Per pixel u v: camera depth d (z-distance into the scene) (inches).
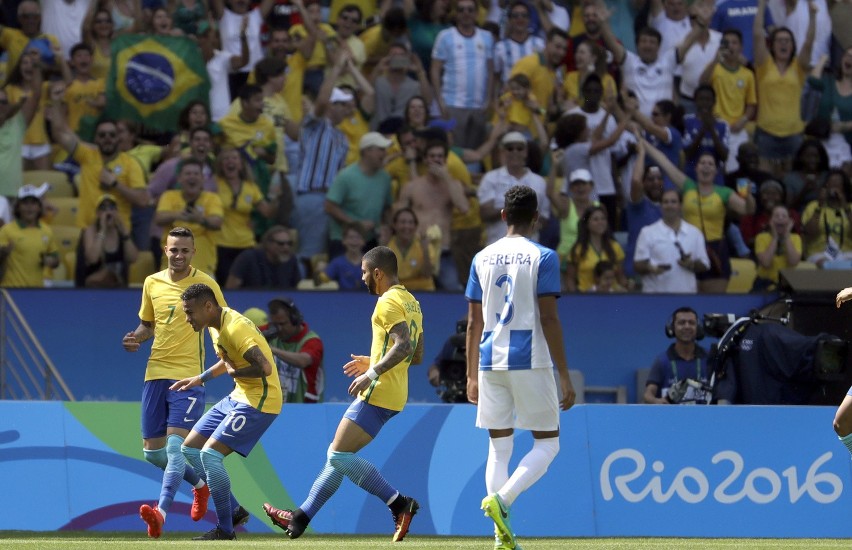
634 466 1157.7
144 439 1066.1
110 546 860.0
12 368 1533.0
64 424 1152.8
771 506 1155.3
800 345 1338.6
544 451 759.7
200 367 1066.1
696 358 1438.2
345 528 1146.0
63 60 1766.7
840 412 877.2
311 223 1734.7
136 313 1590.8
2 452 1136.2
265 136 1728.6
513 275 755.4
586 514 1146.7
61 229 1681.8
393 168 1742.1
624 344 1690.5
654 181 1791.3
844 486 1163.9
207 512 1144.2
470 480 1165.7
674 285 1740.9
